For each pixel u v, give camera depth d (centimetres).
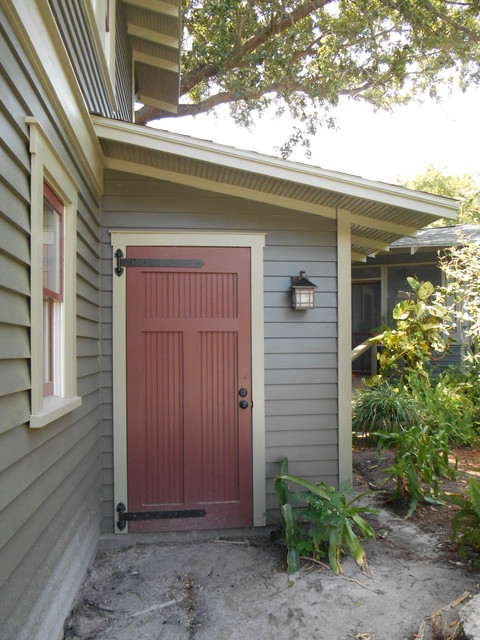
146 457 365
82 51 310
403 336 723
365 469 514
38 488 199
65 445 242
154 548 346
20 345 177
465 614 226
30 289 188
